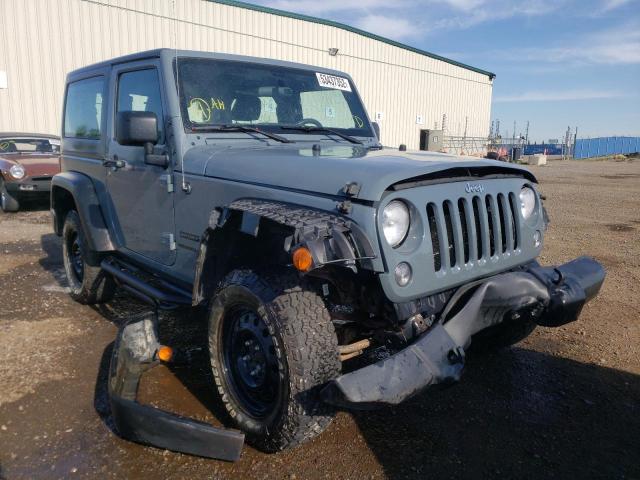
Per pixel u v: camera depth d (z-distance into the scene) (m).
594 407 3.24
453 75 28.42
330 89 4.20
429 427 2.99
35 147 11.51
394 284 2.33
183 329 4.31
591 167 30.03
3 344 4.00
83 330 4.30
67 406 3.15
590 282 3.07
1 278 5.81
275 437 2.53
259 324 2.67
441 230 2.51
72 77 5.05
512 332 3.62
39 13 13.39
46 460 2.65
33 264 6.45
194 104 3.40
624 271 6.29
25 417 3.02
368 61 22.41
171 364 3.50
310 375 2.39
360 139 4.11
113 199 4.14
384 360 2.27
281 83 3.89
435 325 2.48
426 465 2.65
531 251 3.05
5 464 2.61
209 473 2.56
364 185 2.32
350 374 2.17
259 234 2.75
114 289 4.80
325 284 2.61
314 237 2.19
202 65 3.57
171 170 3.34
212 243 2.85
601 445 2.86
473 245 2.66
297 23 18.69
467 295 2.69
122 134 3.16
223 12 16.48
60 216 5.17
